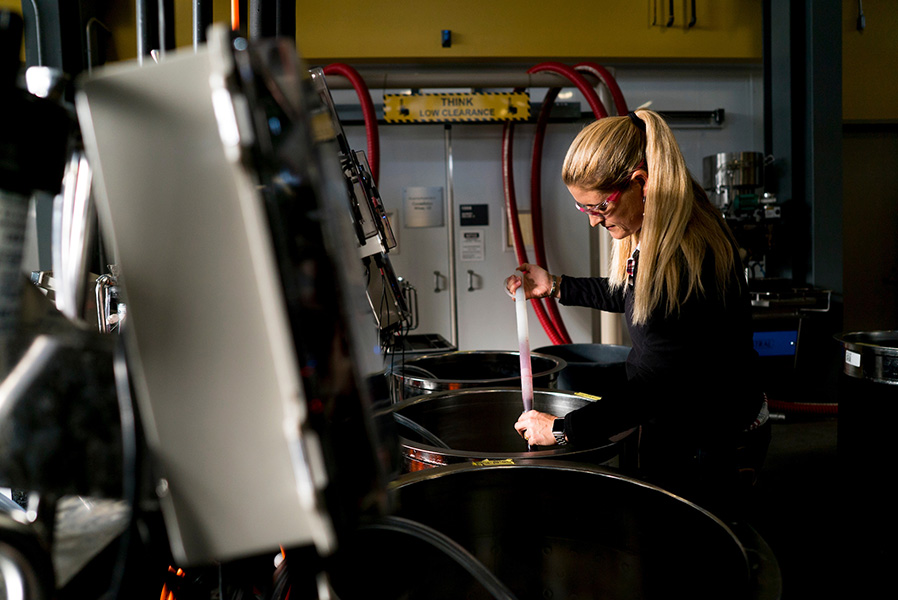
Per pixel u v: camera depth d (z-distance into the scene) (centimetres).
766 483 278
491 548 77
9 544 30
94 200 37
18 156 31
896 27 444
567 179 120
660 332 111
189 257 30
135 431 32
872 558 208
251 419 32
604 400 106
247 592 52
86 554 39
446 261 426
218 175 30
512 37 404
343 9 392
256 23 64
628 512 72
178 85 29
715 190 396
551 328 391
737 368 116
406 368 182
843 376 252
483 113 356
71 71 89
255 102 29
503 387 132
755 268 444
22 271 32
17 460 32
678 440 122
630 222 124
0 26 29
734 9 420
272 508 33
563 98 429
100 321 70
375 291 129
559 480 76
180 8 304
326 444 32
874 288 484
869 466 236
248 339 31
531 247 429
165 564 40
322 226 30
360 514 34
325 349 31
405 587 66
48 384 32
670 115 433
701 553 62
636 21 411
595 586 73
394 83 341
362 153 140
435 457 93
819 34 384
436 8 397
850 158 474
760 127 447
